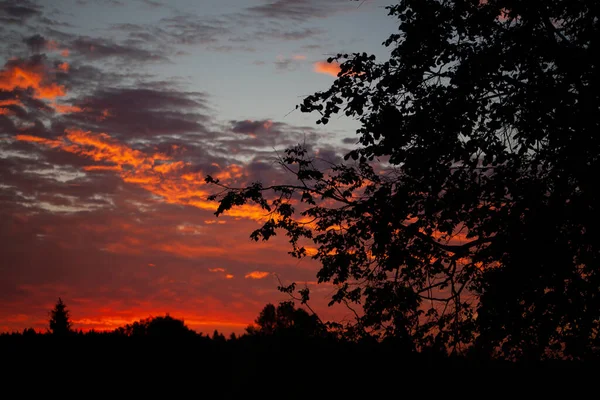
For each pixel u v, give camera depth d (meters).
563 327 11.80
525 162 11.83
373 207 12.95
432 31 11.88
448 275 12.83
